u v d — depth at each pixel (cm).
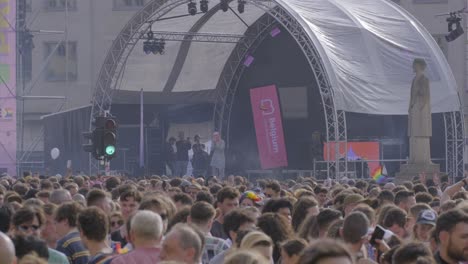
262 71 6356
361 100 5362
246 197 2250
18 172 6994
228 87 6444
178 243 1199
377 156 5616
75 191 2838
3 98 6881
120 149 6512
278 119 6069
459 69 8906
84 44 9681
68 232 1575
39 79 9569
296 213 1778
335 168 5259
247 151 6475
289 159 6362
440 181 4612
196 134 6631
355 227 1318
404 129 6134
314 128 6262
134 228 1305
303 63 6197
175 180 3119
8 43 6812
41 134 8862
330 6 5675
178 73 6425
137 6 9781
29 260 976
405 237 1697
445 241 1203
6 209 1572
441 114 6116
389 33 5688
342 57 5409
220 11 6000
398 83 5544
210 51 6347
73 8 9712
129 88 6419
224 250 1512
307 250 715
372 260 1361
